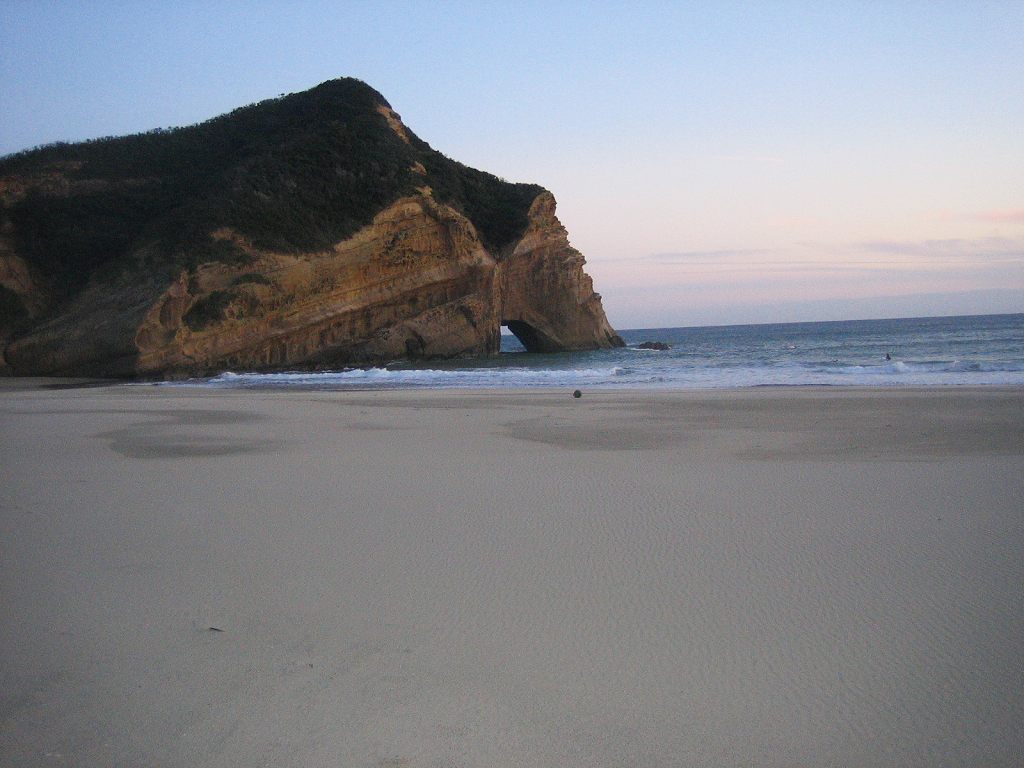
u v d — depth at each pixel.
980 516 7.23
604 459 10.77
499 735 3.65
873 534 6.70
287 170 49.69
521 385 27.69
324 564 6.13
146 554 6.45
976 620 4.83
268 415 18.09
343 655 4.48
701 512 7.57
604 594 5.38
